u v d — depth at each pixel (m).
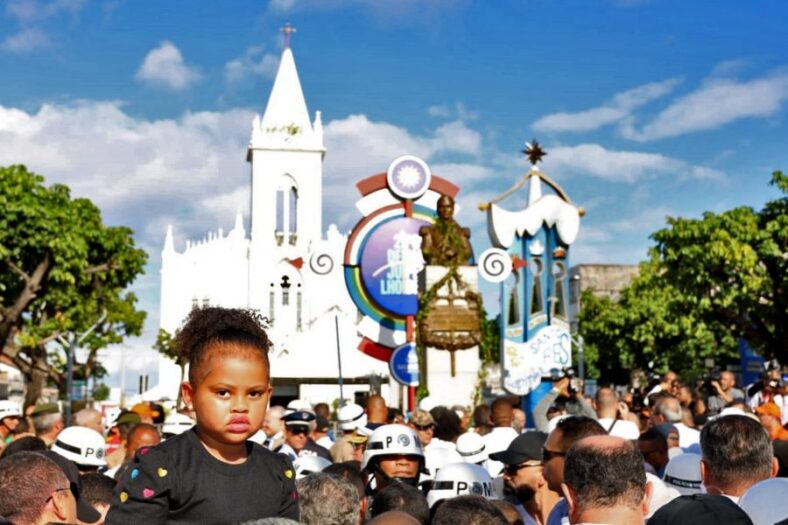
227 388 3.62
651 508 5.85
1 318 41.91
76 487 5.31
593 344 77.62
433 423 10.43
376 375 36.25
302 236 84.19
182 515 3.62
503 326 25.20
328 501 4.86
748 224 43.44
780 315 43.44
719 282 44.22
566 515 5.37
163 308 87.81
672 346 69.62
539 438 6.30
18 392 57.50
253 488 3.73
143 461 3.69
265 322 3.94
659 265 48.50
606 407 10.55
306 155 85.19
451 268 24.64
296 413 10.01
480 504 4.28
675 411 10.89
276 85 86.31
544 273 25.50
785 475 6.70
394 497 5.51
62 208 43.28
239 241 89.12
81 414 10.20
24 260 42.72
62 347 50.97
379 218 26.98
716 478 5.09
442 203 25.11
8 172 41.72
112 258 47.56
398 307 26.53
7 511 4.12
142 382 53.09
